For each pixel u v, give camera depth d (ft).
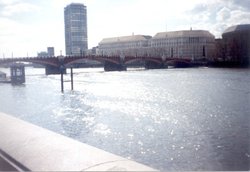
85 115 137.59
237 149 77.05
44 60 410.52
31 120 125.90
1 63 368.48
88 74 486.79
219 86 252.83
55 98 200.13
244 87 238.89
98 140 92.48
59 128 111.04
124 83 311.06
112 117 133.49
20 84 296.30
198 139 90.43
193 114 135.44
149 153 77.41
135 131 103.60
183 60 604.08
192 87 257.55
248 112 134.31
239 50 327.06
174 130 104.42
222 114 132.05
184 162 68.59
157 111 147.13
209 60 576.20
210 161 68.74
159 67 614.34
